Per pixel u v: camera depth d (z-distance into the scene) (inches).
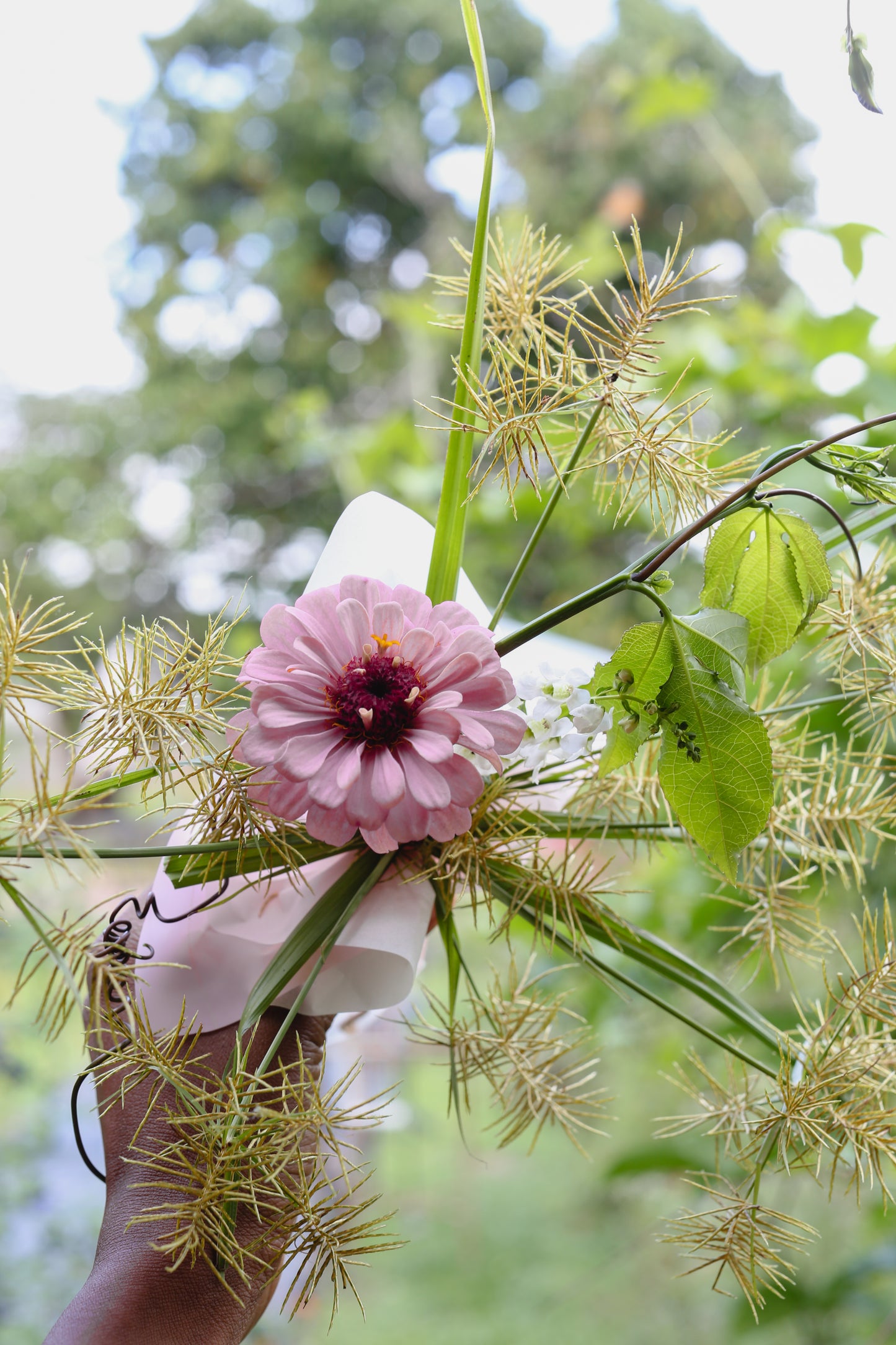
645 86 63.0
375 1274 116.6
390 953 24.3
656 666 22.8
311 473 245.4
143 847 22.7
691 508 24.1
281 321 257.1
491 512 54.3
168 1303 22.5
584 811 25.6
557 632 38.4
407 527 25.7
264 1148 21.8
